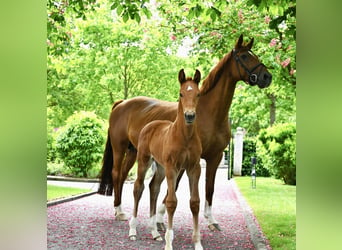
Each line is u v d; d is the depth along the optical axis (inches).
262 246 197.0
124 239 224.1
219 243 216.7
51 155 661.9
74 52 816.3
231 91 226.5
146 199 419.8
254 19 351.3
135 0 236.1
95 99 909.2
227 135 233.9
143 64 835.4
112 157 288.4
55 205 357.7
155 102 264.1
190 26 362.3
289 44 326.0
